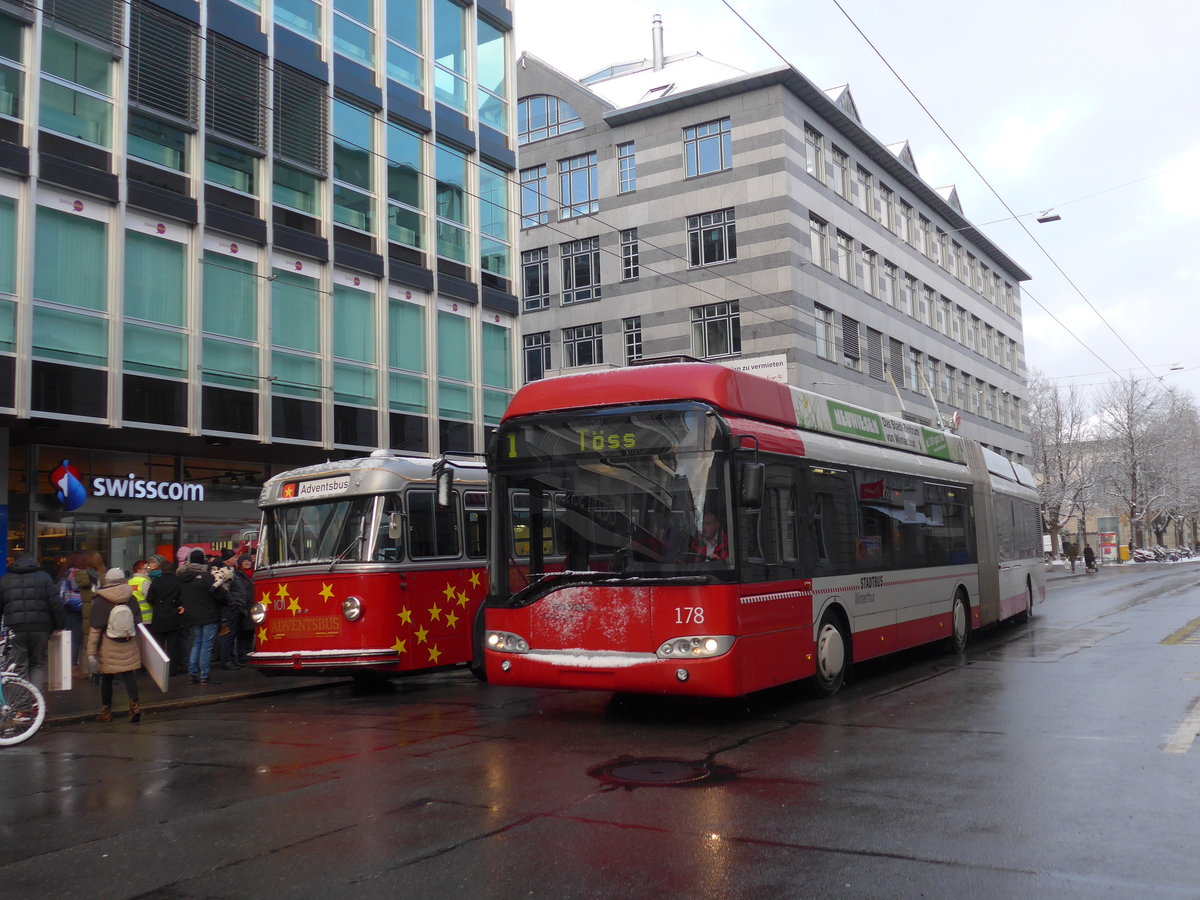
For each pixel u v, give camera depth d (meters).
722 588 8.98
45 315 16.84
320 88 22.00
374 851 5.56
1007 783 6.70
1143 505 74.00
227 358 19.61
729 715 9.87
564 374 10.91
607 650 9.27
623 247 41.12
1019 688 10.96
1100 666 12.52
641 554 9.26
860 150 44.03
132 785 7.65
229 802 6.91
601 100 42.34
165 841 5.98
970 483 16.33
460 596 13.42
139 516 19.58
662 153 40.38
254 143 20.48
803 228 38.53
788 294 37.16
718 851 5.37
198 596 14.25
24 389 16.41
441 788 7.03
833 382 39.56
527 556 9.77
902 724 9.04
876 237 44.84
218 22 19.98
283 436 20.50
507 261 26.83
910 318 47.81
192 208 19.17
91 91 17.83
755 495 9.05
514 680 9.64
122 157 18.05
